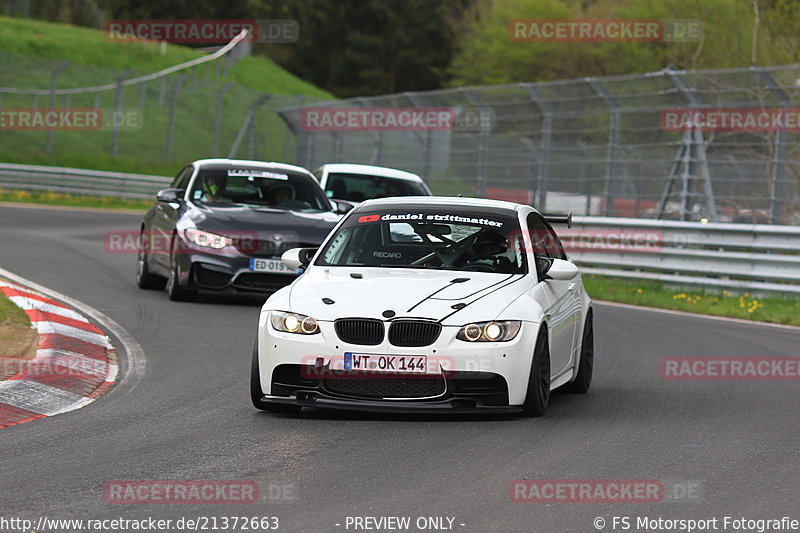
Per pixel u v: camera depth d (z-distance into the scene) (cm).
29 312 3962
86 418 2623
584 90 8312
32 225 8888
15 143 15550
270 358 2695
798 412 2950
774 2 13425
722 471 2208
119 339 3856
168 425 2569
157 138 16962
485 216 3122
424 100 9819
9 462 2150
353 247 3033
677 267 6688
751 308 5759
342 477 2088
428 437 2491
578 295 3247
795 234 6156
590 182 8519
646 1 17562
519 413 2800
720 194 7450
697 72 7319
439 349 2620
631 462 2275
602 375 3578
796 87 6850
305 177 5353
